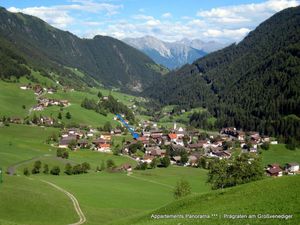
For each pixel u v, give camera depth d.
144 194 147.50
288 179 71.25
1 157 199.75
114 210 114.19
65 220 94.19
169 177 189.25
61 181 158.50
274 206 58.44
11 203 95.00
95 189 145.75
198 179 187.00
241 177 111.44
